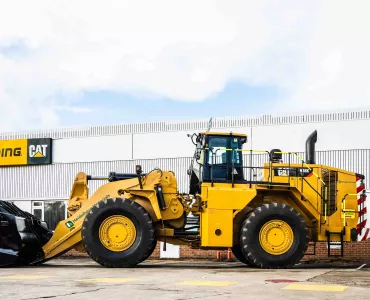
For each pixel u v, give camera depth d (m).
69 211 15.02
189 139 21.81
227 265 15.30
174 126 22.14
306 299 7.32
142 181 14.05
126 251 13.38
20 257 14.62
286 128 20.55
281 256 13.17
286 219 13.27
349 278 10.37
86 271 12.22
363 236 14.25
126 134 22.89
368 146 19.44
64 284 9.15
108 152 23.12
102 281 9.66
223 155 14.13
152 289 8.41
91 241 13.33
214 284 9.17
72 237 14.16
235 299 7.30
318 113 20.20
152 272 11.84
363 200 14.38
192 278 10.34
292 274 11.35
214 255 19.97
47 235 15.52
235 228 13.83
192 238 14.05
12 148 24.44
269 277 10.55
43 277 10.61
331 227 14.06
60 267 13.89
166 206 13.96
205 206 13.53
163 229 13.86
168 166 22.03
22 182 24.30
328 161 19.91
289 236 13.29
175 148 22.02
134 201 13.66
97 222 13.37
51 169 23.94
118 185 14.31
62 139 23.91
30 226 14.55
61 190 23.66
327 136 20.00
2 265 13.76
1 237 13.86
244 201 13.51
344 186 14.27
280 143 20.56
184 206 14.16
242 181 13.88
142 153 22.55
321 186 14.12
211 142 14.20
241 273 11.57
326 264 16.97
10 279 10.18
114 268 13.23
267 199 14.07
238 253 15.09
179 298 7.38
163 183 14.04
